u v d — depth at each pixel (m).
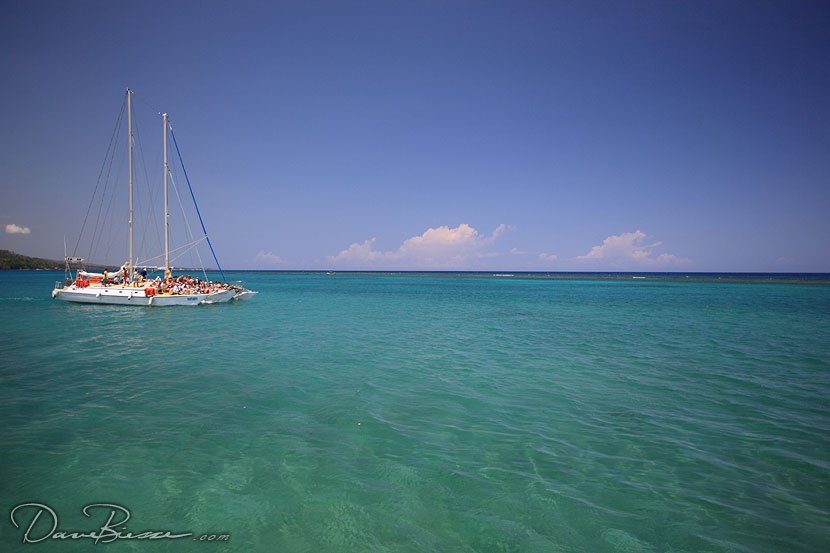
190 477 6.75
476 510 5.99
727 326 25.47
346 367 14.29
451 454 7.71
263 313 31.42
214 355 16.03
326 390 11.58
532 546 5.26
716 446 8.13
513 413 9.88
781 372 13.88
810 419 9.58
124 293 32.59
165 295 32.97
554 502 6.20
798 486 6.70
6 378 12.46
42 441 8.01
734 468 7.27
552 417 9.64
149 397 10.77
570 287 84.38
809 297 52.31
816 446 8.15
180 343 18.50
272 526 5.57
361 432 8.67
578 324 26.36
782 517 5.88
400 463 7.33
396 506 6.05
